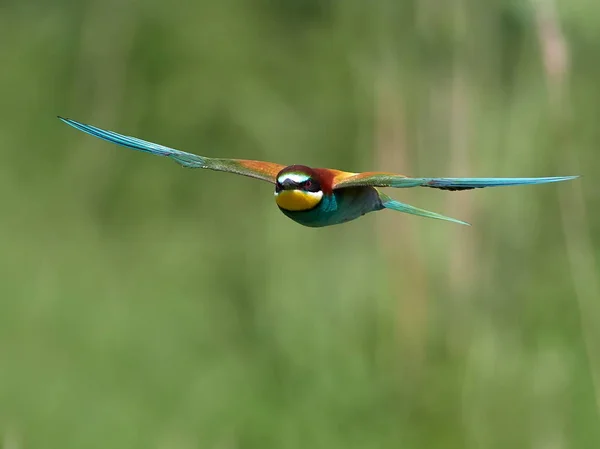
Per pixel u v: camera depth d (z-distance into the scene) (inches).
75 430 408.5
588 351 413.7
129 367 438.9
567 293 447.8
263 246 508.7
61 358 436.8
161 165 567.2
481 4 498.3
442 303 455.8
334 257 491.5
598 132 495.8
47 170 564.1
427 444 407.2
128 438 406.0
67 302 463.2
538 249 466.0
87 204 549.6
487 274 463.8
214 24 607.5
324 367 428.8
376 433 410.9
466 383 417.7
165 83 596.1
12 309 454.6
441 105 498.6
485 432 403.5
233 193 556.4
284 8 606.2
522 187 469.4
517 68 486.6
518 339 441.4
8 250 494.3
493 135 484.1
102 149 567.5
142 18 603.2
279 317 457.4
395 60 520.4
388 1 534.0
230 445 395.2
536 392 408.2
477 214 472.4
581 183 467.5
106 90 589.0
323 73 575.2
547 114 465.4
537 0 442.9
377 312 455.5
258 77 597.6
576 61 491.8
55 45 606.2
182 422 410.9
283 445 406.9
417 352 437.4
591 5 445.4
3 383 419.8
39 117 585.3
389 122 505.4
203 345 453.1
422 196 486.0
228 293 489.7
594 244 471.8
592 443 398.6
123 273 498.9
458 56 499.8
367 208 232.8
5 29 609.9
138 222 545.6
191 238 531.5
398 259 467.2
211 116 591.2
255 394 422.3
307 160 572.1
